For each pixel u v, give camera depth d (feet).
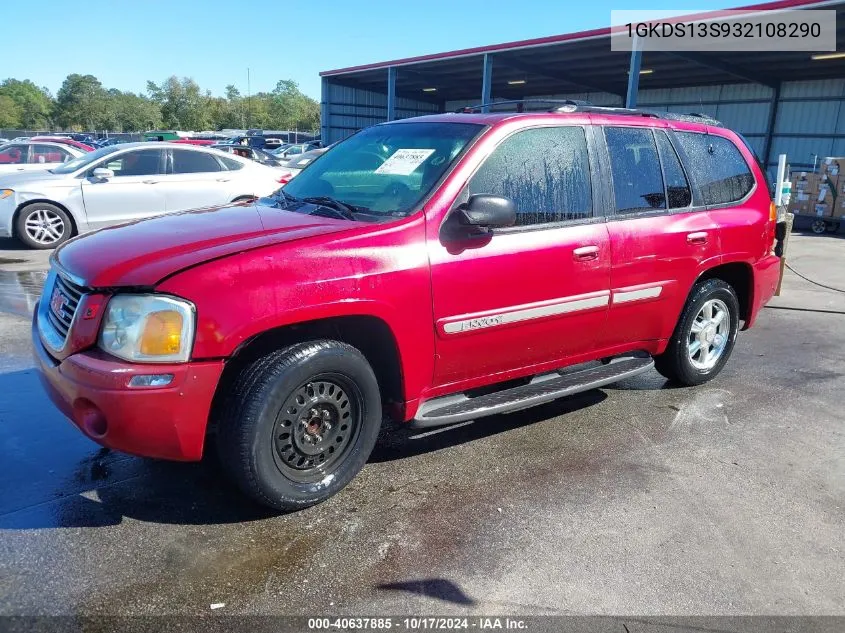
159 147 34.55
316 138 145.79
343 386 10.44
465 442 13.17
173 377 8.87
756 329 22.39
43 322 10.52
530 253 11.85
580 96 99.35
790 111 75.46
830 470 12.42
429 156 11.96
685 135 15.16
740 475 12.12
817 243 45.52
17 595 8.34
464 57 75.10
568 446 13.10
